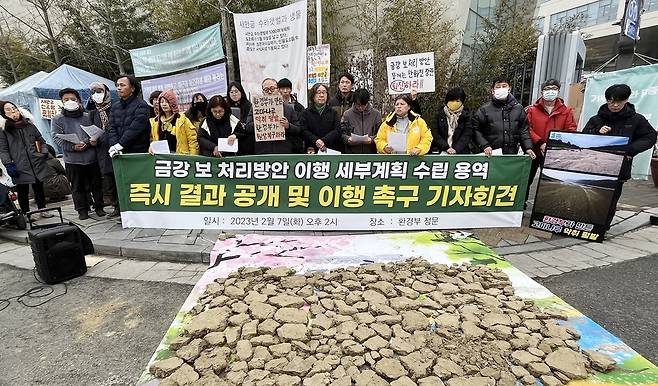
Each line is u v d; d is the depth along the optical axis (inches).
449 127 179.8
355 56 396.8
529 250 156.5
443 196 158.2
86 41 548.4
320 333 93.6
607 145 156.8
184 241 164.1
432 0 396.2
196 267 148.4
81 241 142.3
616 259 148.4
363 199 157.9
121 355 96.2
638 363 84.0
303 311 103.3
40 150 213.3
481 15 485.7
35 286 135.7
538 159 190.5
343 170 155.2
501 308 105.2
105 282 137.0
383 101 367.6
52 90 412.8
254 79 265.4
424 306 105.7
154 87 303.1
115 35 520.4
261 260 138.1
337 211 158.6
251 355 86.0
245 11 397.7
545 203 170.7
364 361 84.1
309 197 157.5
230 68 342.6
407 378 77.6
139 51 304.5
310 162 154.3
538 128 189.8
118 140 185.3
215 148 164.6
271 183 156.4
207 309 105.4
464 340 90.4
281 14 249.1
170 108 177.0
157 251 155.3
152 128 184.1
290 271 126.3
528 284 120.2
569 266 142.6
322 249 147.1
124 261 155.3
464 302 107.7
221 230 172.4
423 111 395.2
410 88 207.2
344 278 122.1
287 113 180.2
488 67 425.4
